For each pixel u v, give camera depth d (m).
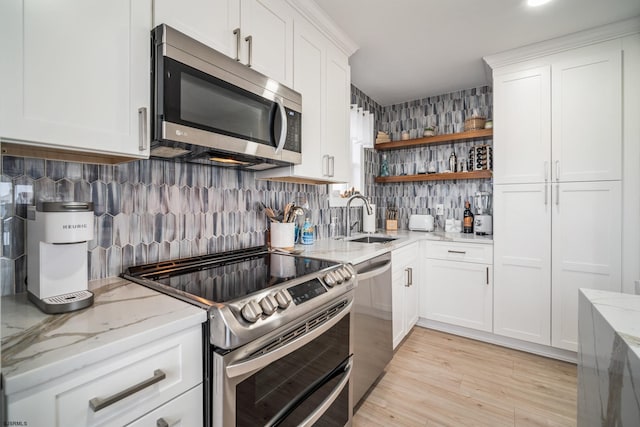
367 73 2.76
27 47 0.74
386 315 1.99
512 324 2.40
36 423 0.56
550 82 2.25
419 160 3.41
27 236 0.92
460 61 2.54
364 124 3.17
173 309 0.85
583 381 1.12
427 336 2.65
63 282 0.87
